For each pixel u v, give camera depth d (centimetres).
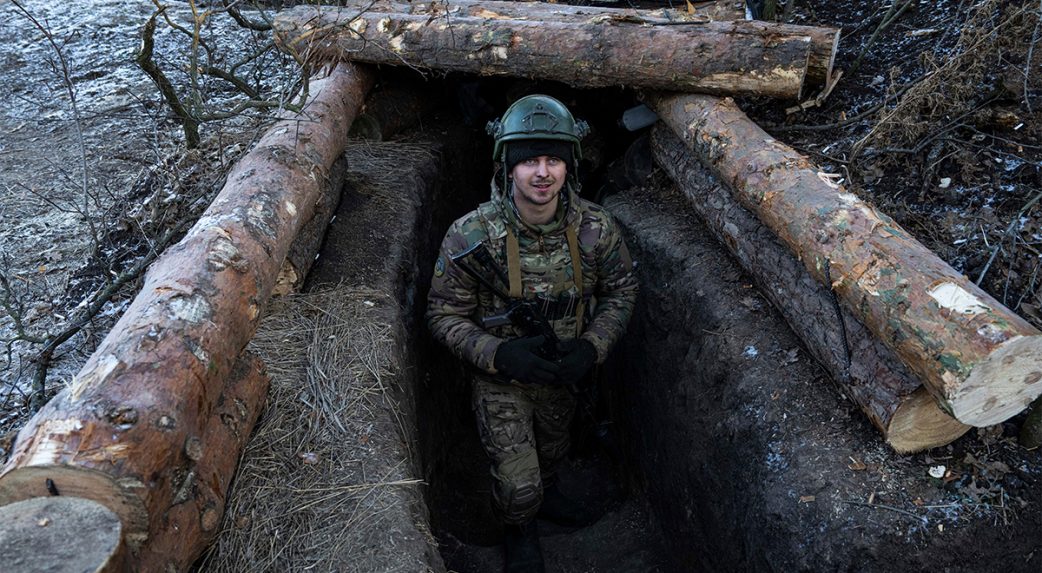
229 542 206
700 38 360
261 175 288
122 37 723
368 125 453
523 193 282
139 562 162
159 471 166
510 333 311
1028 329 195
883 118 350
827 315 259
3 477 153
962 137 342
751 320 305
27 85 648
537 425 339
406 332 325
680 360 340
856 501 222
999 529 215
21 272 393
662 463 355
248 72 591
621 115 461
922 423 225
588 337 307
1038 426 224
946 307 207
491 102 490
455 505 386
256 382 236
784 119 397
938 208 315
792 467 243
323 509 218
